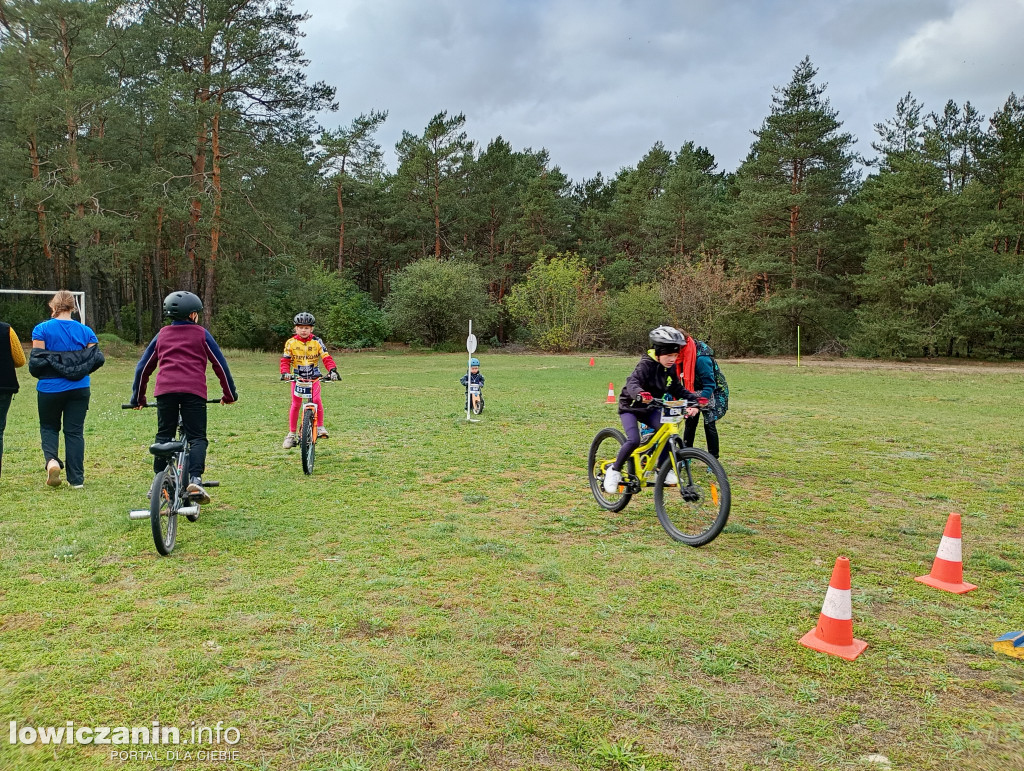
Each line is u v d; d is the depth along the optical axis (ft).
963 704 9.70
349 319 146.00
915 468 27.04
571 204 203.10
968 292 119.44
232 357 112.47
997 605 13.39
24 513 18.39
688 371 23.99
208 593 13.05
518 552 15.83
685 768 8.09
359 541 16.51
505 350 150.61
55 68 97.76
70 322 21.34
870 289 122.01
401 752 8.27
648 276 165.07
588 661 10.67
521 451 29.45
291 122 113.39
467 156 178.09
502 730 8.73
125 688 9.58
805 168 134.00
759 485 23.95
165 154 122.21
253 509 19.36
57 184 102.47
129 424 35.19
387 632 11.54
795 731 8.92
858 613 12.93
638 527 18.37
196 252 118.73
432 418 40.01
